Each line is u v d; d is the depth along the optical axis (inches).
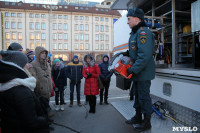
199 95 78.8
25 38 1480.1
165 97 105.7
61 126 108.5
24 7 1470.2
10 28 1455.5
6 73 47.1
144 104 90.0
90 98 134.0
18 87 47.3
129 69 82.5
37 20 1489.9
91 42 1593.3
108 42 1636.3
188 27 137.9
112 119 117.6
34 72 104.5
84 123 112.5
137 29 87.8
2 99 46.1
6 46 1459.2
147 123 90.7
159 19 136.0
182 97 90.4
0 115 47.1
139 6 149.2
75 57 161.6
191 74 84.7
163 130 92.1
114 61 96.7
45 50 111.3
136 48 87.2
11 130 47.1
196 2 110.5
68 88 272.7
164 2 135.3
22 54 55.5
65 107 155.2
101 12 1614.2
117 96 202.2
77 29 1561.3
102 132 97.0
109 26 1632.6
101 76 157.5
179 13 126.2
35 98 54.6
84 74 133.6
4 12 1435.8
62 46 1540.4
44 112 59.1
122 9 181.9
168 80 102.1
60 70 145.3
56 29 1521.9
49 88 114.1
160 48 136.0
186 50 141.6
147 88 88.6
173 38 111.8
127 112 129.7
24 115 45.5
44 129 53.2
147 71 86.7
